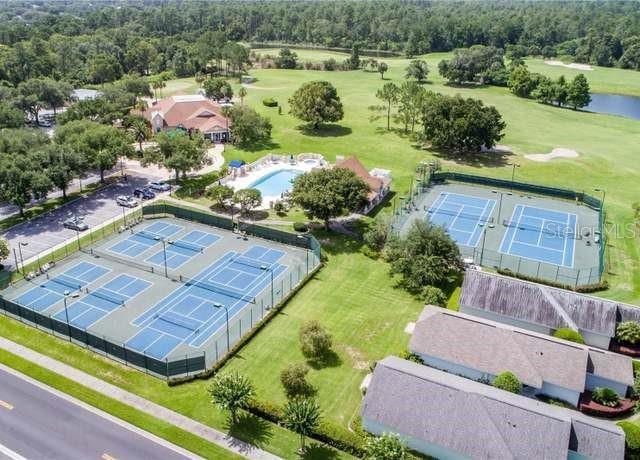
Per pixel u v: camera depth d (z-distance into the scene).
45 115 151.88
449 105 117.38
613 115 161.75
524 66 187.25
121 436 45.72
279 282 69.69
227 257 75.81
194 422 47.41
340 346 57.50
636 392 49.66
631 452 43.03
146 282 69.19
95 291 66.94
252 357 55.72
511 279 62.03
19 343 57.47
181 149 100.44
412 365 49.19
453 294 67.19
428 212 92.62
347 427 46.72
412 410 44.12
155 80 185.50
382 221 79.94
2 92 135.75
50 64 177.75
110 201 93.50
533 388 49.72
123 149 99.81
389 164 114.81
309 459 43.44
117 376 52.84
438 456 43.00
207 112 133.25
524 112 158.75
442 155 119.56
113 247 77.88
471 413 42.91
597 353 51.72
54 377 52.56
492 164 115.06
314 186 79.19
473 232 85.50
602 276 72.69
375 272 72.56
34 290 66.88
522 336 52.47
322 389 51.31
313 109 130.38
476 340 52.72
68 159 90.94
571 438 41.53
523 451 40.78
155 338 58.44
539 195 101.44
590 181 107.25
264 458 43.62
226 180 104.31
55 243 78.31
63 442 44.91
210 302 65.19
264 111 151.25
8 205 91.50
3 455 43.53
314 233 83.12
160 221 86.75
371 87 184.62
